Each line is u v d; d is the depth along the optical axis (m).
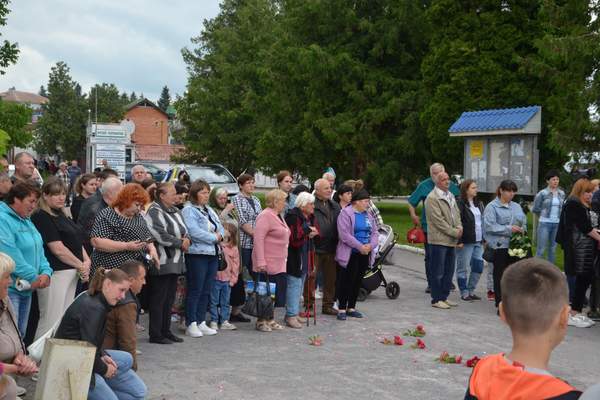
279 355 8.27
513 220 11.16
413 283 13.98
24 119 26.56
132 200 7.88
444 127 25.81
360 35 32.31
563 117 20.61
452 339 9.27
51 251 7.34
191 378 7.22
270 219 9.45
